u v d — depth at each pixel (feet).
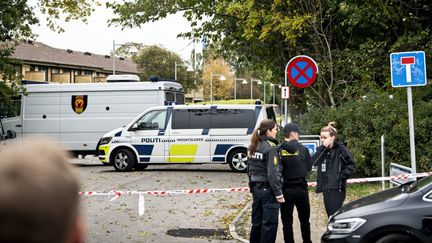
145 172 55.31
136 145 55.83
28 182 3.32
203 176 51.34
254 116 53.83
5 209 3.25
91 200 38.58
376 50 51.90
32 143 3.59
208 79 246.68
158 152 55.31
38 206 3.31
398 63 27.63
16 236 3.27
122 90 64.85
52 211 3.36
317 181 24.54
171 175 52.37
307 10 54.03
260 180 21.94
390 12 51.34
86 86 65.72
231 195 40.45
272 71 69.31
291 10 54.85
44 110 66.80
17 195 3.27
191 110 55.06
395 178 29.17
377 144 41.37
